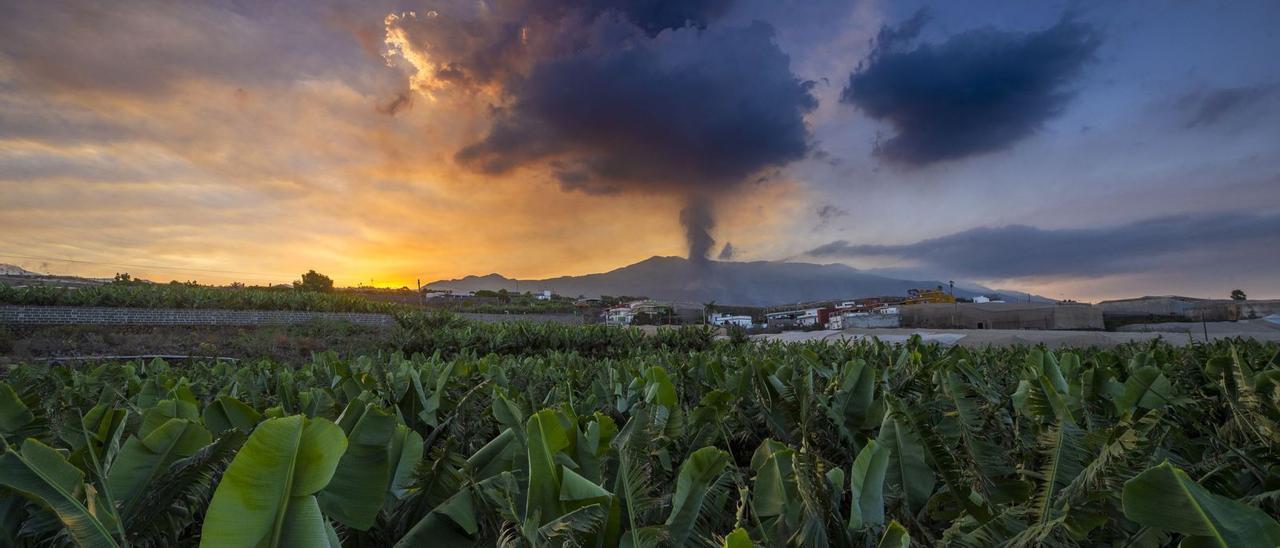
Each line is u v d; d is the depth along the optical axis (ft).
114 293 90.53
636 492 7.16
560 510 6.73
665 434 10.85
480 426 12.10
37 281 140.36
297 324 100.58
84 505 5.95
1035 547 6.42
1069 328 146.51
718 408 13.21
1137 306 155.63
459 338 49.24
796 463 7.14
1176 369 18.11
